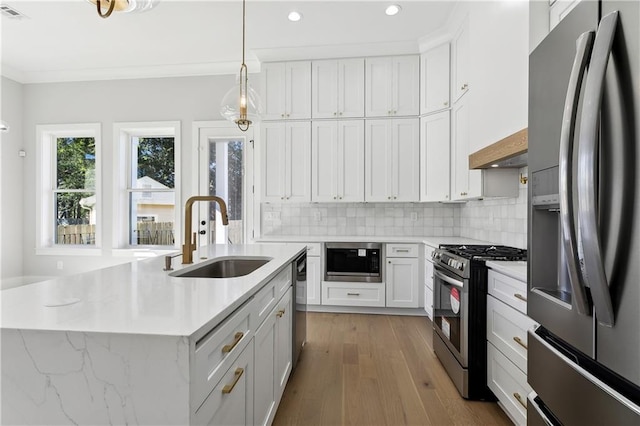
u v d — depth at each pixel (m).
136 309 0.94
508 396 1.67
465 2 2.81
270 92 3.82
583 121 0.77
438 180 3.43
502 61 1.91
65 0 2.81
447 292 2.23
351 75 3.73
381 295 3.52
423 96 3.59
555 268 1.13
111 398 0.79
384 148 3.69
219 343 0.94
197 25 3.21
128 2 1.41
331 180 3.76
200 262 1.80
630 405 0.71
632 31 0.69
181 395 0.76
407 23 3.17
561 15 1.50
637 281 0.68
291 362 2.10
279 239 3.66
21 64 4.08
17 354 0.81
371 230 4.10
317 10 2.95
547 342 1.09
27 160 4.41
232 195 4.20
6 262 4.23
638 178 0.67
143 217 4.40
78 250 4.35
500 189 2.53
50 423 0.81
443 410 1.83
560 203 0.86
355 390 2.03
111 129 4.32
